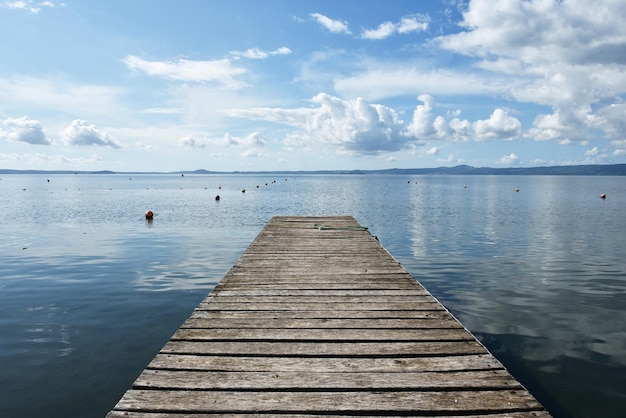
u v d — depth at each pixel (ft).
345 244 40.81
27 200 164.04
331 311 20.65
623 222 88.22
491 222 88.74
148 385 13.10
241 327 18.38
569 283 38.75
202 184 392.06
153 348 24.02
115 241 64.59
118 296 34.45
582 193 220.02
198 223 88.99
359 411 11.82
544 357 23.04
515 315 29.96
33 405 18.04
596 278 40.65
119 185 357.00
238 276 27.84
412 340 16.96
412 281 26.58
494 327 27.61
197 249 57.67
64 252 55.21
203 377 13.71
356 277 27.58
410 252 54.60
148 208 128.06
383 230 75.97
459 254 53.26
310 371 14.23
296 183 440.86
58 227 81.66
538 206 133.49
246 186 340.59
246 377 13.74
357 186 343.67
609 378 20.66
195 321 19.11
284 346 16.31
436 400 12.38
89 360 22.40
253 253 36.14
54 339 25.23
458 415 11.75
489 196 194.08
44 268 45.34
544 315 29.94
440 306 21.45
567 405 18.37
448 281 39.55
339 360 15.10
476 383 13.34
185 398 12.44
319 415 11.73
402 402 12.28
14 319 28.78
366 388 13.07
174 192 237.04
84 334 26.09
